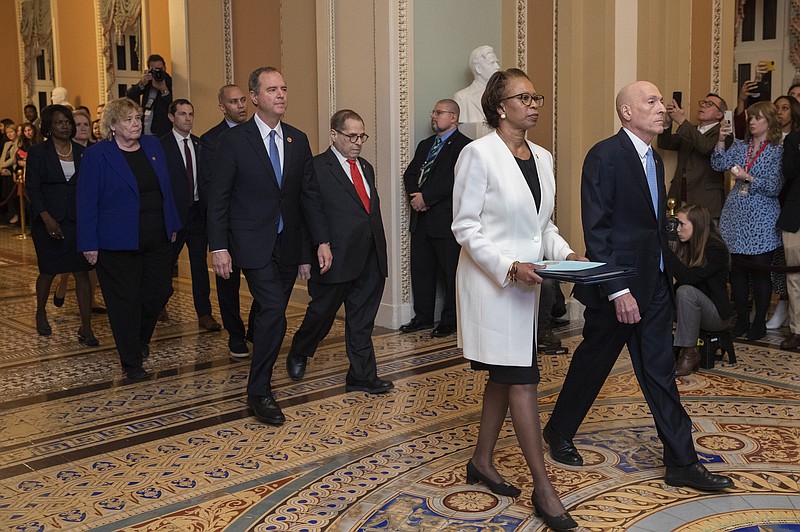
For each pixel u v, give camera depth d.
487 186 3.28
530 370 3.28
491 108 3.33
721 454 4.05
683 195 7.48
